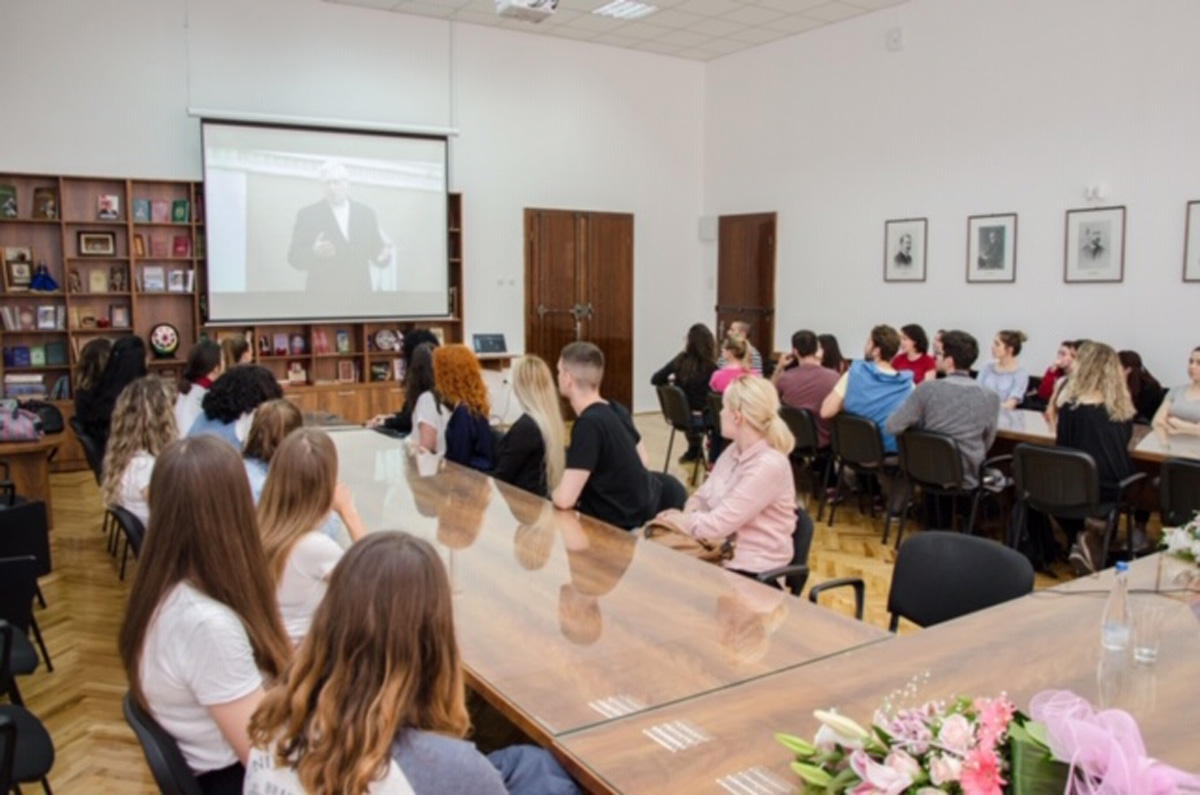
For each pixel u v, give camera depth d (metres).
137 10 7.16
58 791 2.62
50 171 6.95
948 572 2.56
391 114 8.34
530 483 3.57
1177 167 6.32
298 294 7.90
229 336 6.45
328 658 1.09
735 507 2.86
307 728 1.07
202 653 1.53
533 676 1.74
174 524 1.56
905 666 1.80
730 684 1.72
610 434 3.14
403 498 3.13
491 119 8.91
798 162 9.15
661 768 1.41
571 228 9.52
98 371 5.52
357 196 8.11
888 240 8.30
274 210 7.73
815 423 5.74
